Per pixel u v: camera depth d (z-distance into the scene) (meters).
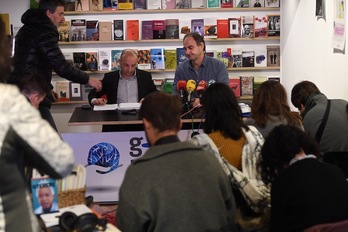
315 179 2.05
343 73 4.12
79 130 6.35
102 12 6.06
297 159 2.18
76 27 6.06
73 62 6.11
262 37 6.11
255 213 2.39
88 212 2.05
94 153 4.00
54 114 6.32
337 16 4.24
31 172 2.08
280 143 2.21
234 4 6.11
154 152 2.02
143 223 1.97
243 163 2.42
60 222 1.94
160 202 1.96
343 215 2.00
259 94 2.82
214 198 2.02
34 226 1.55
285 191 2.07
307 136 2.23
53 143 1.53
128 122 3.67
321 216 1.98
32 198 2.06
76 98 6.22
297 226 2.02
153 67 6.12
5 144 1.46
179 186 1.97
